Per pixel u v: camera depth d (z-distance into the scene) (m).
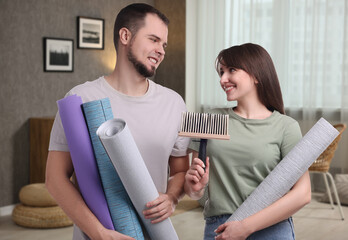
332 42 5.58
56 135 1.40
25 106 4.96
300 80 5.86
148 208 1.29
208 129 1.35
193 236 4.00
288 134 1.57
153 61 1.47
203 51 6.61
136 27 1.44
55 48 5.20
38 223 4.24
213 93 6.50
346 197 5.09
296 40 5.84
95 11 5.67
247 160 1.56
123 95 1.48
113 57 5.93
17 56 4.87
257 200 1.44
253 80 1.61
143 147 1.47
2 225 4.39
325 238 3.98
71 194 1.34
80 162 1.29
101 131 1.21
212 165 1.61
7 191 4.87
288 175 1.41
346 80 5.48
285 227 1.52
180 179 1.55
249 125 1.60
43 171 4.91
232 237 1.40
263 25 6.08
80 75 5.52
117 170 1.22
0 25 4.72
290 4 5.86
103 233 1.27
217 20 6.43
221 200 1.59
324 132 1.40
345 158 5.52
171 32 6.66
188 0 6.49
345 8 5.42
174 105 1.56
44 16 5.10
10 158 4.87
